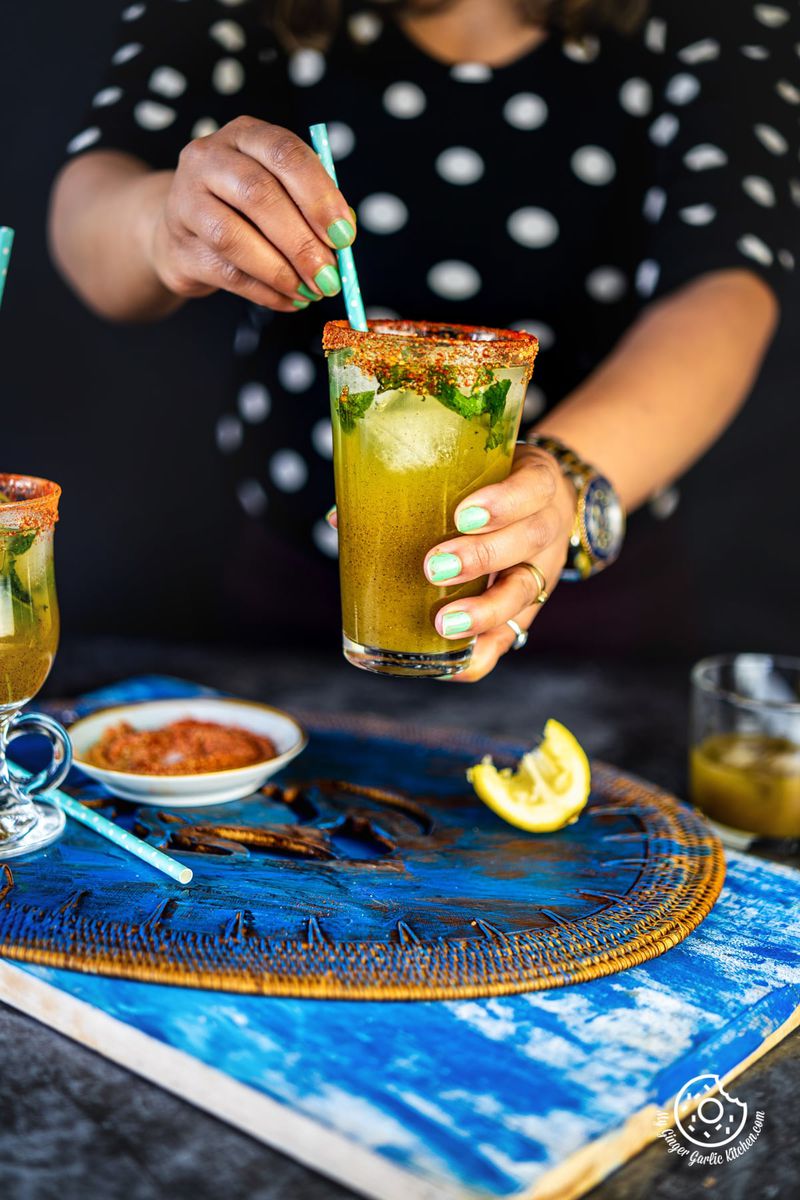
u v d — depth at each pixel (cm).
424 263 118
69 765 84
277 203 75
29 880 78
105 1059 69
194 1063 66
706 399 102
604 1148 64
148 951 72
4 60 217
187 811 87
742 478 207
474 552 73
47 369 237
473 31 116
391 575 74
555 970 72
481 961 73
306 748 96
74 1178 63
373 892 79
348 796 90
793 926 79
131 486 240
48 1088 67
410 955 73
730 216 108
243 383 129
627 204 118
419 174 117
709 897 79
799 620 203
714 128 111
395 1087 65
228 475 235
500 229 117
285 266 78
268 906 77
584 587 127
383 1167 62
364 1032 68
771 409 203
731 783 90
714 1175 65
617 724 108
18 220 227
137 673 114
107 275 107
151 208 97
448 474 73
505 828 87
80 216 107
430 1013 70
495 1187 61
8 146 223
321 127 75
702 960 75
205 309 229
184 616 239
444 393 71
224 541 239
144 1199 62
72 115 221
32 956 71
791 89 114
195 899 77
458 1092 65
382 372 71
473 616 74
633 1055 68
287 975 71
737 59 113
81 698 104
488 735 99
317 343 120
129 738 90
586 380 121
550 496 75
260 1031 68
